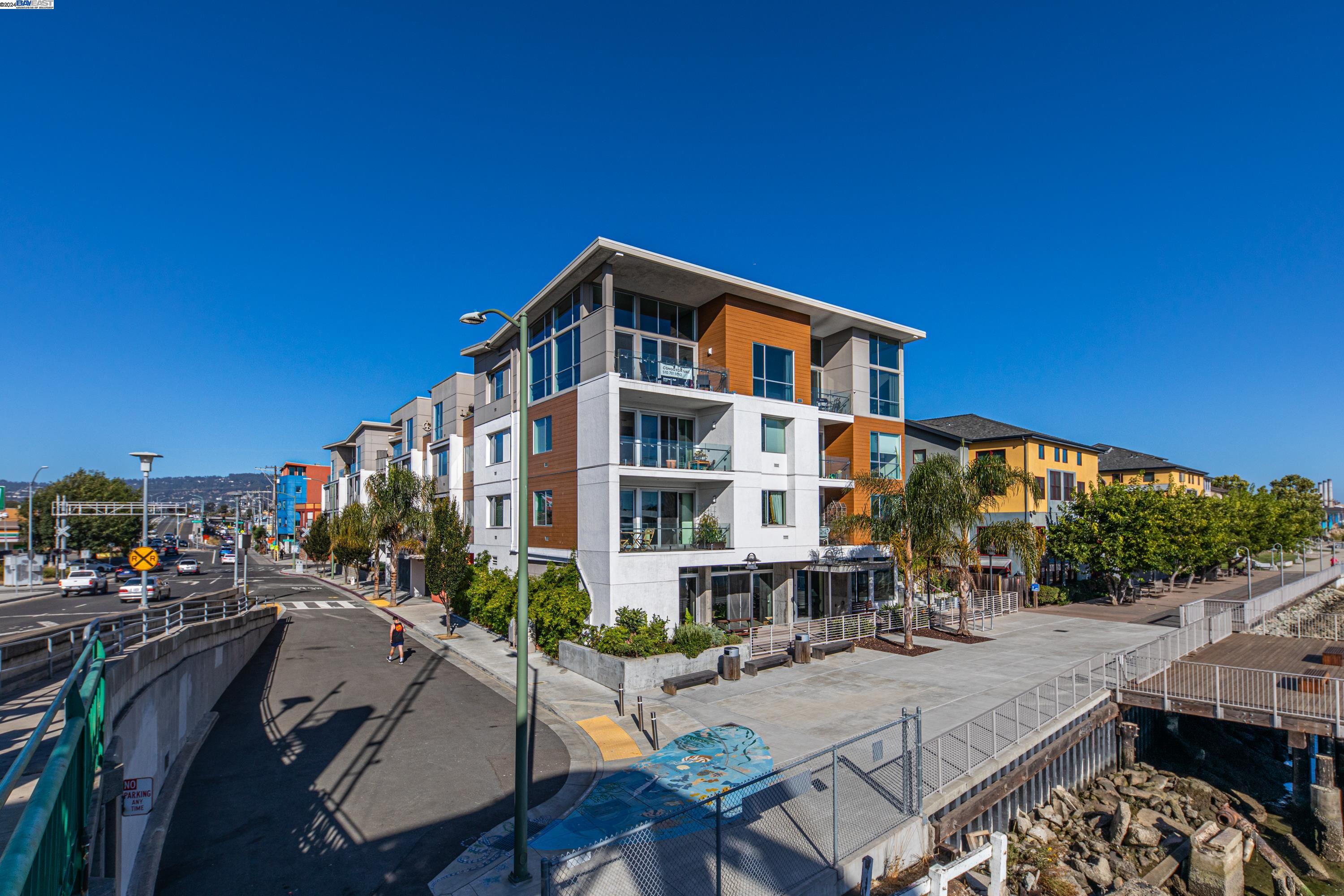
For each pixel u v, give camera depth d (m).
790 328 30.03
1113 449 69.81
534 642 24.70
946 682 19.94
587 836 10.85
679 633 21.45
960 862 10.64
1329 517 108.94
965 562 26.91
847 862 10.17
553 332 28.81
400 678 21.52
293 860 10.27
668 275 26.25
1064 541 40.25
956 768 13.79
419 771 13.73
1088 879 13.50
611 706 17.97
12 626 29.47
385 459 57.12
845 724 16.14
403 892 9.45
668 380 26.41
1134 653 22.05
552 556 27.02
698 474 25.34
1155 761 20.64
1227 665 22.16
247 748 15.02
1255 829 16.19
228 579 57.00
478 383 36.38
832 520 31.30
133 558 16.52
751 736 15.18
